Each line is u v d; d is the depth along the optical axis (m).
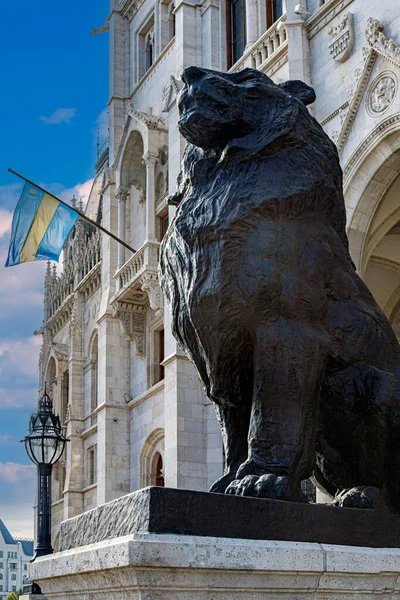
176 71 24.19
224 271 3.64
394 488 3.73
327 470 3.95
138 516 2.94
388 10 15.88
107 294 27.41
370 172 15.61
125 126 26.72
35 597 10.27
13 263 21.28
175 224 3.91
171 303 4.01
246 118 3.92
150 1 28.09
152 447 24.83
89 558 2.93
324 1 18.11
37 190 21.23
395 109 14.99
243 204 3.70
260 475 3.45
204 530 2.95
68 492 29.86
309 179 3.81
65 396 34.25
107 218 28.45
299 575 2.96
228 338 3.68
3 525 109.06
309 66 17.92
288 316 3.63
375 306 4.07
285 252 3.67
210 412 20.38
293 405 3.54
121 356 26.89
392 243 20.42
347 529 3.29
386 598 3.17
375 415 3.69
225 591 2.83
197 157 4.16
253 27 21.31
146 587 2.71
